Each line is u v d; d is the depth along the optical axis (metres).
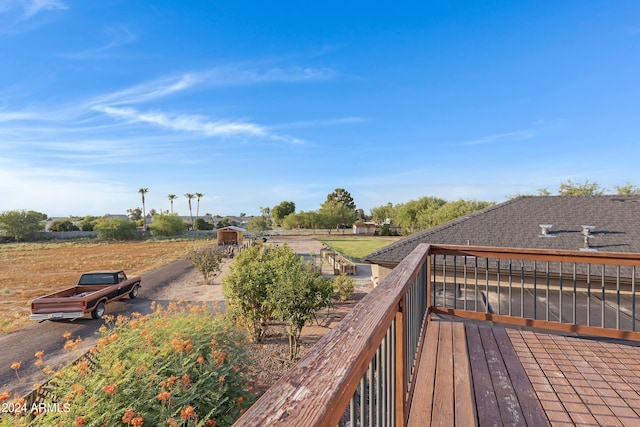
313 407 0.52
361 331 0.89
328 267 21.02
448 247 3.81
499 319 3.52
